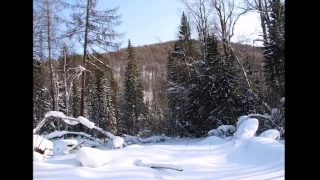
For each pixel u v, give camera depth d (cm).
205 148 750
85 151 483
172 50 2466
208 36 2264
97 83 3011
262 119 1202
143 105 3478
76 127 1741
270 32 1538
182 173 499
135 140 1584
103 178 414
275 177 434
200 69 2142
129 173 439
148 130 2392
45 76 1972
